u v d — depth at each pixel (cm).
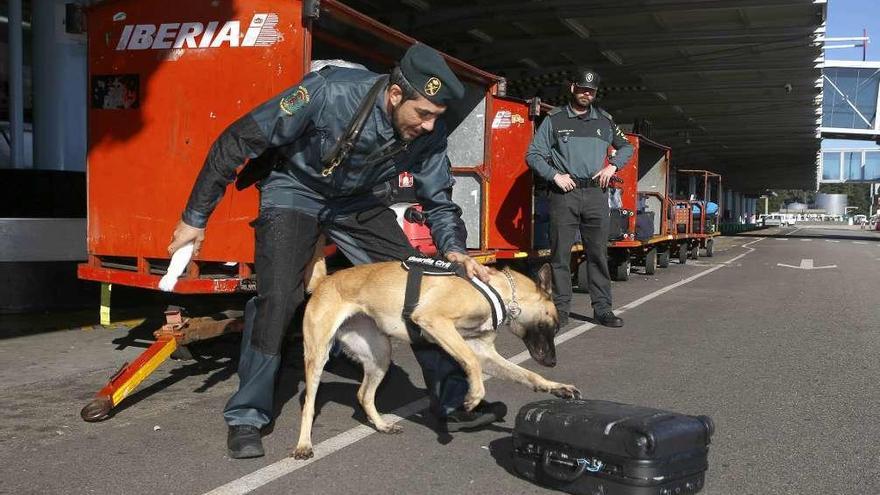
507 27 1814
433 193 432
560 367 611
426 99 365
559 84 2217
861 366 622
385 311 398
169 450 406
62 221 809
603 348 690
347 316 411
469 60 2047
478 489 354
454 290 387
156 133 571
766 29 1781
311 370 405
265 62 536
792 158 5156
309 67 532
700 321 852
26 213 880
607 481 320
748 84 2408
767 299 1066
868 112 3969
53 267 809
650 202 1556
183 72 559
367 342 436
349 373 587
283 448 411
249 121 379
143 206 579
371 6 1662
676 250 1820
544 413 345
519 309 415
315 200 411
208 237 554
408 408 491
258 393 399
